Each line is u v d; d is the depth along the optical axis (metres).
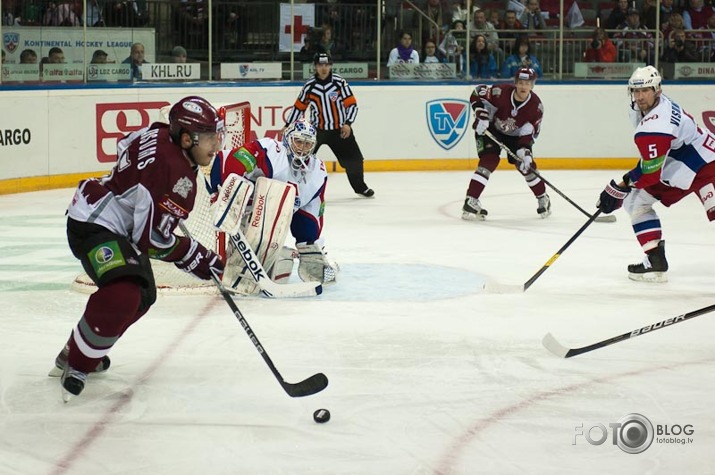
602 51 27.73
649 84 12.77
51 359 9.78
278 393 8.83
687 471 7.13
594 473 7.09
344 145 21.81
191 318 11.41
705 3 28.30
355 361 9.82
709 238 17.23
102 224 8.33
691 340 10.69
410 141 27.06
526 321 11.47
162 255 8.45
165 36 25.03
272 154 12.46
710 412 8.38
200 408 8.42
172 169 8.06
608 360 9.91
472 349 10.28
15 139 21.75
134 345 10.29
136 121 24.09
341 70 26.86
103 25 24.03
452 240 16.86
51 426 7.96
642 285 13.45
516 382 9.18
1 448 7.50
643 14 27.84
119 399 8.62
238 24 25.86
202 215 12.86
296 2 26.28
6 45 22.28
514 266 14.66
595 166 27.64
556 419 8.19
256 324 11.17
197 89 24.98
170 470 7.11
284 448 7.54
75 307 11.91
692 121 13.11
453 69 27.41
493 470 7.13
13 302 12.12
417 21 27.09
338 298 12.48
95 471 7.08
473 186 19.00
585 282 13.61
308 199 12.87
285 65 26.34
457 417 8.23
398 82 26.75
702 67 28.00
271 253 12.69
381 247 16.12
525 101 18.75
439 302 12.33
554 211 20.50
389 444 7.63
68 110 22.77
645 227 13.54
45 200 20.97
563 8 27.92
